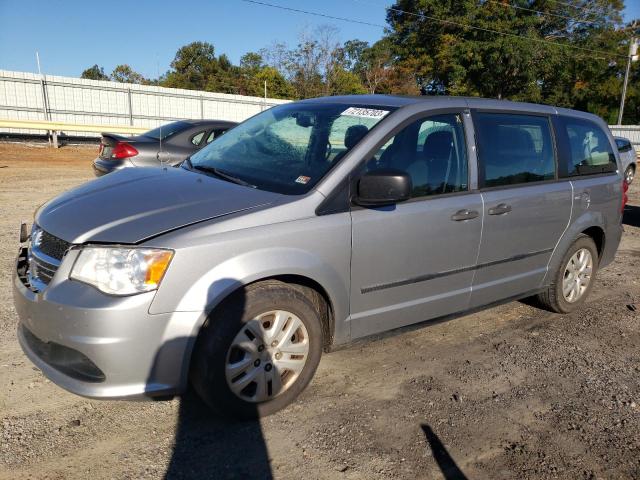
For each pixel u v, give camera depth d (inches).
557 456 113.7
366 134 132.8
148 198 120.0
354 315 131.2
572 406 133.3
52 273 107.1
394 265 134.1
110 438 111.9
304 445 112.7
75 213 115.3
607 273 253.8
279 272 114.0
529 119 171.9
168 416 120.4
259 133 158.6
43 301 104.0
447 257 145.1
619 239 209.8
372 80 1784.0
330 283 123.1
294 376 122.6
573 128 187.6
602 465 111.6
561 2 1493.6
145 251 102.5
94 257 102.8
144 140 316.5
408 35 1626.5
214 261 107.0
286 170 133.3
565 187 176.7
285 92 1786.4
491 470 108.4
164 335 103.7
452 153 147.6
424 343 165.3
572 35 1533.0
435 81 1611.7
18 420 115.8
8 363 138.3
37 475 100.0
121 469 103.0
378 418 123.6
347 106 151.9
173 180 133.9
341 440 114.9
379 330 138.3
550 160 175.5
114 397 103.1
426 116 143.6
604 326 186.2
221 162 148.7
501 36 1353.3
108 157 316.5
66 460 104.5
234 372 112.7
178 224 109.0
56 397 125.3
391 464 108.3
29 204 340.5
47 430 113.2
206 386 110.4
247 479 102.0
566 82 1573.6
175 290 103.6
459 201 145.4
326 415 123.6
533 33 1398.9
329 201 122.6
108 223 108.7
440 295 147.9
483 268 156.1
